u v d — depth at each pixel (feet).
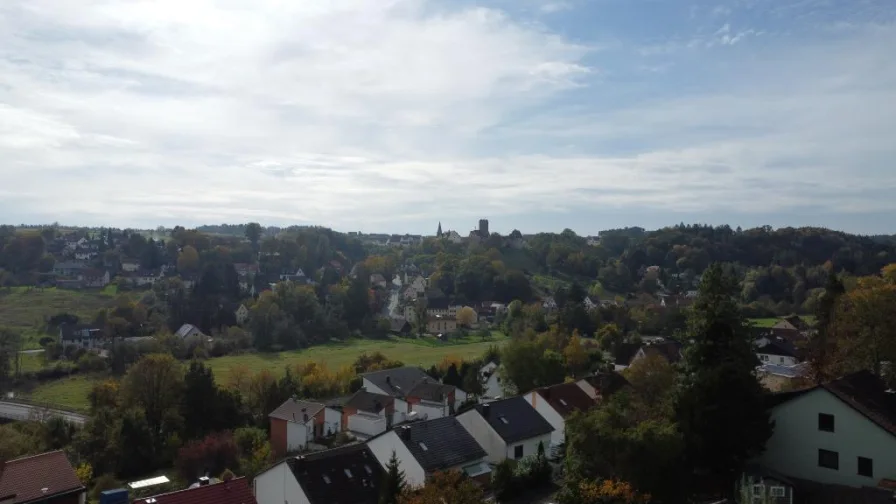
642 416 141.08
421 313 626.64
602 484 105.60
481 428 177.68
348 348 514.68
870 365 166.61
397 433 155.33
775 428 129.39
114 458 225.76
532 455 162.91
